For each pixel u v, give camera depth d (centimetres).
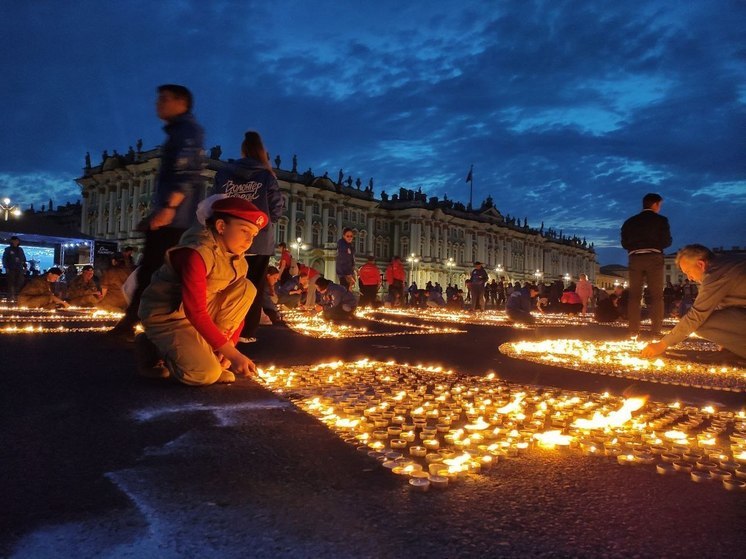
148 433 292
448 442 290
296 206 7006
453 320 1467
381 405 356
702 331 618
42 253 3747
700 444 303
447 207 9106
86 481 225
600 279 13662
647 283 954
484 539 182
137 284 602
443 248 8700
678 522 199
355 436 292
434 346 761
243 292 426
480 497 218
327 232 7388
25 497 208
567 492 226
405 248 8325
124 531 181
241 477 232
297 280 1585
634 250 945
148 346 430
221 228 398
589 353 737
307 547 173
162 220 571
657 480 242
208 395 382
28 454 255
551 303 3155
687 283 2980
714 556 174
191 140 574
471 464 249
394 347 729
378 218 8269
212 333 385
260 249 675
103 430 295
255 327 708
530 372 550
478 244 9388
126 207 6334
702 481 242
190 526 186
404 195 8662
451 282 8756
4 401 349
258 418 327
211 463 248
